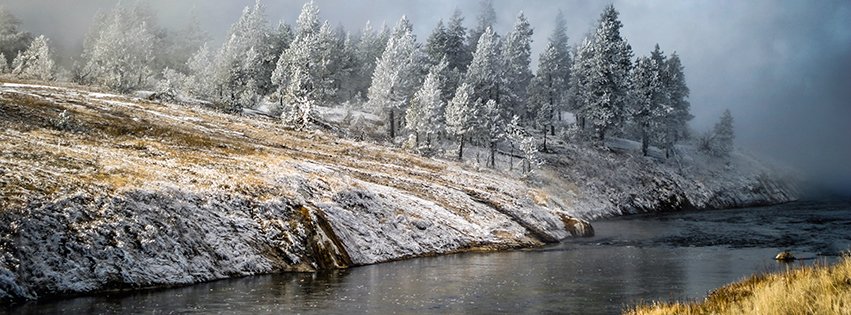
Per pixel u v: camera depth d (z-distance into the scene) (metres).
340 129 75.50
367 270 27.11
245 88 84.31
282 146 53.91
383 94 80.38
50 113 45.88
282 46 99.44
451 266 28.53
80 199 23.11
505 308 18.38
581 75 99.44
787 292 11.29
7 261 18.58
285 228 28.50
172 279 22.05
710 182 88.56
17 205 20.88
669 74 99.38
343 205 33.81
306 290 21.42
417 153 68.81
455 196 45.41
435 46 100.81
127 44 84.12
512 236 39.62
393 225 34.25
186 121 56.81
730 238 42.16
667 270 27.00
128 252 21.84
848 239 40.44
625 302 19.31
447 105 79.94
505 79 92.56
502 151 80.88
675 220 59.84
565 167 76.88
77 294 19.36
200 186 29.39
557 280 24.09
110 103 58.69
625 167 81.94
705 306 12.76
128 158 33.50
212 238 25.39
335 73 97.69
